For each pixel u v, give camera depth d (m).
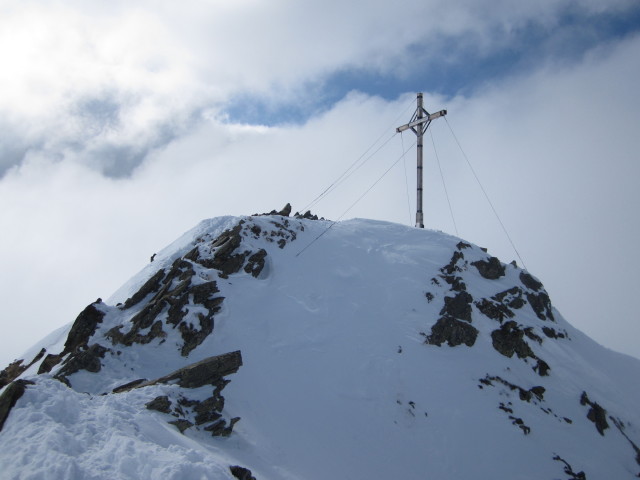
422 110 34.06
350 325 21.94
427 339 21.94
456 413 18.58
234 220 28.23
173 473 8.62
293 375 18.48
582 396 21.67
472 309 24.38
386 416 17.86
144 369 17.31
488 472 16.62
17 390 10.28
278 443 14.80
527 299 27.62
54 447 8.76
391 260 27.58
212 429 13.59
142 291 21.12
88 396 12.01
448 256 28.09
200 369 14.66
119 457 8.94
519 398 20.28
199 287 20.81
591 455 18.67
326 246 28.58
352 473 14.95
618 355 27.81
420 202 33.66
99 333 18.66
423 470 16.17
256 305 21.70
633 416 21.97
